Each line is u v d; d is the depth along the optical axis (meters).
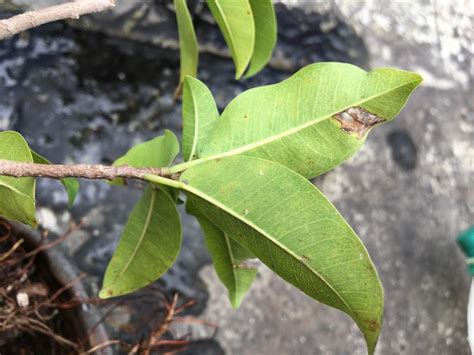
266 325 0.47
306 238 0.19
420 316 0.50
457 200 0.54
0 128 0.43
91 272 0.44
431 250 0.52
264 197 0.20
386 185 0.52
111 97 0.47
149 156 0.24
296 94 0.21
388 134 0.54
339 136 0.21
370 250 0.50
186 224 0.47
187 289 0.46
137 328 0.43
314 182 0.50
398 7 0.56
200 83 0.22
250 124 0.21
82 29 0.46
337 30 0.53
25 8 0.43
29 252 0.35
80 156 0.45
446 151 0.55
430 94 0.56
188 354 0.45
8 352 0.35
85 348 0.33
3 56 0.44
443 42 0.57
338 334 0.49
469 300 0.50
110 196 0.46
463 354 0.51
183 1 0.25
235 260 0.26
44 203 0.44
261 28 0.28
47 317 0.34
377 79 0.20
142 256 0.25
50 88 0.45
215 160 0.20
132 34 0.47
